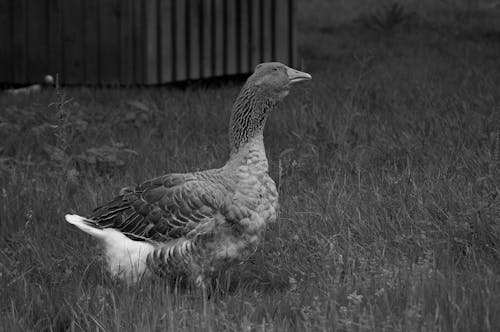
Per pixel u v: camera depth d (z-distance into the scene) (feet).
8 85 67.05
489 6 108.58
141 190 27.14
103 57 61.62
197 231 25.64
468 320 22.50
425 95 51.72
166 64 61.16
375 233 30.14
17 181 37.76
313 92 55.26
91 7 61.57
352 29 97.81
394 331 22.24
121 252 26.37
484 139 39.93
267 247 30.37
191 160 40.34
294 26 70.95
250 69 67.92
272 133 45.21
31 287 27.32
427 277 25.16
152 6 59.88
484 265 26.45
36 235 32.12
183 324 23.71
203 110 51.37
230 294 27.53
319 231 30.86
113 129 47.80
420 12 104.78
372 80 59.00
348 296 23.97
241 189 25.89
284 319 23.63
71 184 36.88
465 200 31.68
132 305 24.63
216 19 64.59
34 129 44.39
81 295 26.27
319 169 38.32
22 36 64.49
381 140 41.73
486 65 65.05
